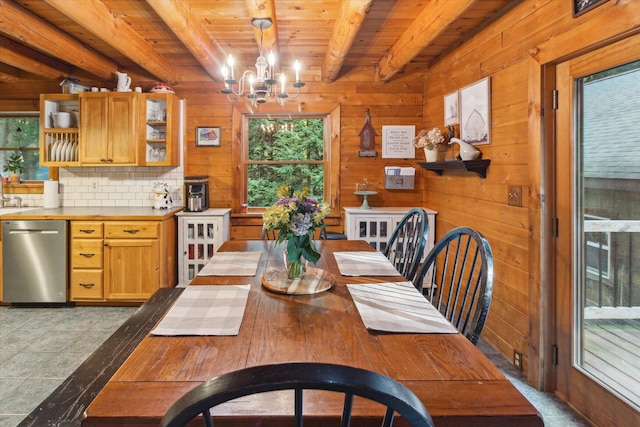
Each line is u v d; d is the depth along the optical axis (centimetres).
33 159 436
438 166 340
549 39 216
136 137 389
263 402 86
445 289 368
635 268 176
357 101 437
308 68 434
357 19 255
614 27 170
